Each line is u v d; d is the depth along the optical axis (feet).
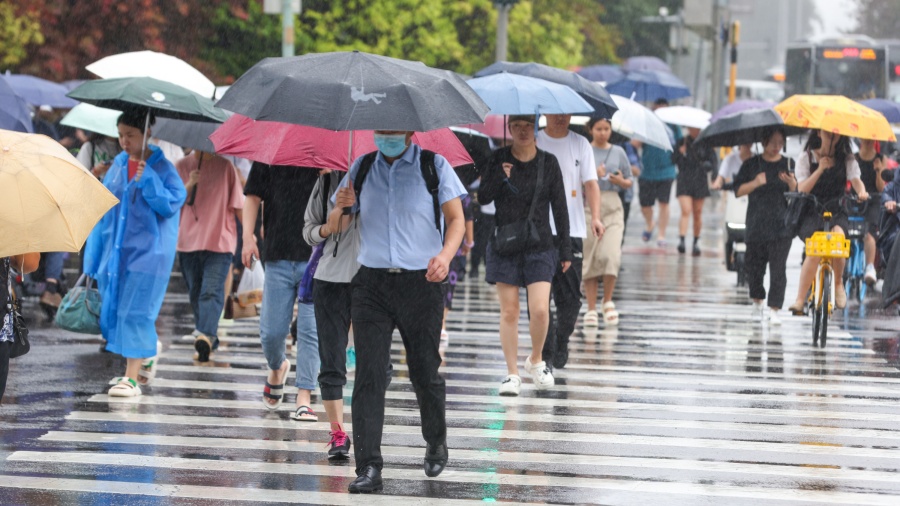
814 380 109.91
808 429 90.53
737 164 156.87
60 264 136.15
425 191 70.85
